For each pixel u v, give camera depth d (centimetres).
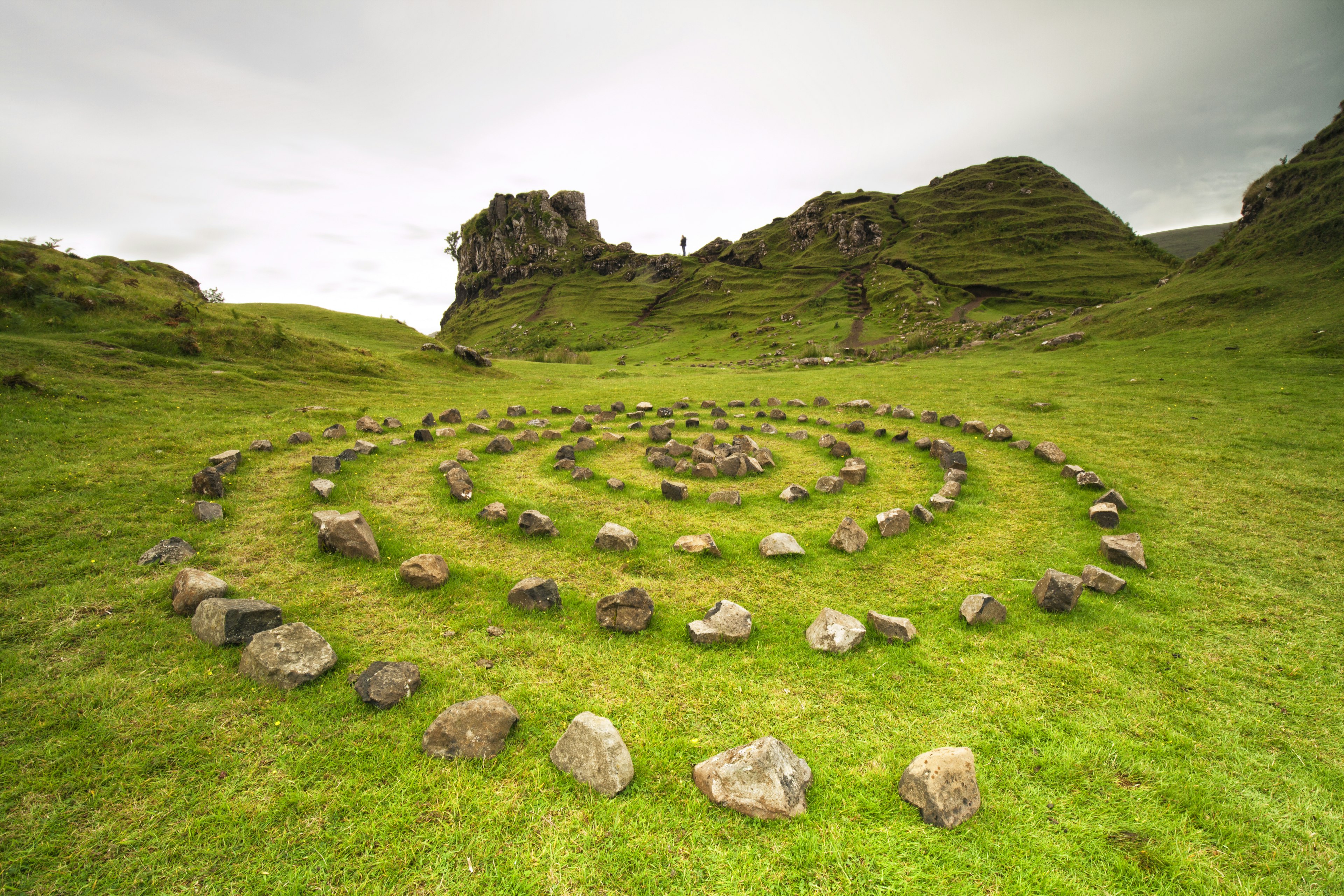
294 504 856
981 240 12550
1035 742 419
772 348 8962
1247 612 618
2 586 573
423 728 414
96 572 619
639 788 369
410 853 319
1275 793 377
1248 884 314
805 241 16600
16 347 1631
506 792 361
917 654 532
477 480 1045
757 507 967
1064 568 730
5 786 347
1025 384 2305
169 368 1856
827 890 307
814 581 698
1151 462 1179
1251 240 4012
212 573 639
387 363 2780
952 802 351
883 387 2478
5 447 975
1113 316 4056
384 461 1124
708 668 508
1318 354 2205
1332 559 746
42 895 287
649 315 14838
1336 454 1172
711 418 1822
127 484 872
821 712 452
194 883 298
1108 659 528
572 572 704
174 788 354
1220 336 2839
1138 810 362
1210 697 477
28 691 430
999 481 1105
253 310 4659
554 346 12775
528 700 454
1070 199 13575
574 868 314
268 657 453
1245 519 884
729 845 332
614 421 1752
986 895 306
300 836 327
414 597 611
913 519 902
